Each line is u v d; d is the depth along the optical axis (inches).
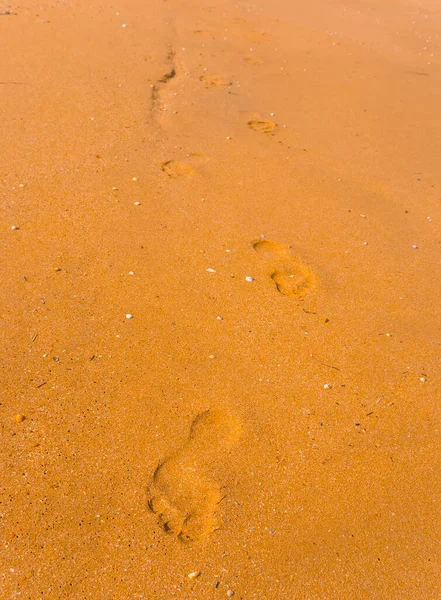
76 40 101.1
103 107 78.7
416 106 95.4
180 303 48.8
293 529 35.6
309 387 43.5
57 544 33.7
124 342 44.8
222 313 48.5
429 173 74.2
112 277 50.4
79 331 45.1
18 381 41.1
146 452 38.2
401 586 33.9
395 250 58.7
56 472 36.6
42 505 35.1
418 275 55.6
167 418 40.1
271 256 55.5
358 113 90.4
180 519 35.4
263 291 51.3
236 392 42.4
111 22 113.7
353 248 58.1
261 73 103.1
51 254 51.8
